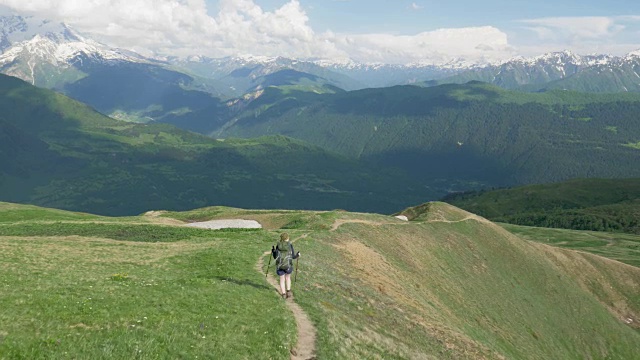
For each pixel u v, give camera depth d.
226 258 38.59
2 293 22.11
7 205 113.25
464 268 77.50
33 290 23.45
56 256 39.09
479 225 100.44
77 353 15.74
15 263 33.16
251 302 25.69
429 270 67.19
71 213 114.94
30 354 15.05
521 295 82.88
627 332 95.31
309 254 45.31
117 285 26.55
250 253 41.78
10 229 71.31
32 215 102.69
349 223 71.50
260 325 22.06
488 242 95.12
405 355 26.89
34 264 33.75
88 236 68.19
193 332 19.45
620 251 178.25
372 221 81.62
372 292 39.62
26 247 43.72
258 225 98.50
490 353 36.12
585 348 82.94
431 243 78.75
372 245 64.38
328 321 25.59
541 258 104.50
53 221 80.62
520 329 69.75
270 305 25.81
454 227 93.00
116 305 21.73
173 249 49.38
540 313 81.88
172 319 20.56
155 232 70.69
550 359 64.88
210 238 64.19
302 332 23.28
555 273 100.75
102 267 34.72
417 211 112.25
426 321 38.25
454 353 33.19
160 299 23.77
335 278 38.88
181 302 23.61
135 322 19.53
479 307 66.19
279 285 31.66
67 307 20.53
